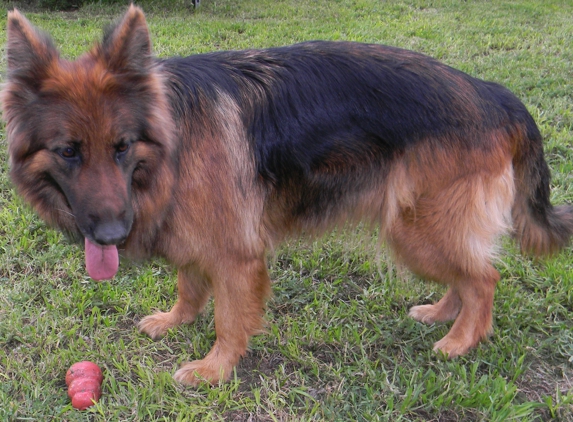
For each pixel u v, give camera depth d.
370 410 1.39
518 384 1.47
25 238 1.82
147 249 1.38
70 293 1.67
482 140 1.43
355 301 1.70
